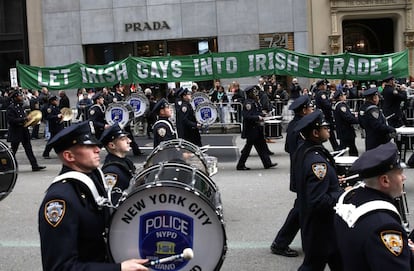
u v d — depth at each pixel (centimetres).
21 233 812
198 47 2953
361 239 292
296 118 757
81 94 2289
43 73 1723
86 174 348
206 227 355
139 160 1472
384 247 284
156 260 333
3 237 793
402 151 1219
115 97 1928
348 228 302
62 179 331
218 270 357
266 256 677
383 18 2900
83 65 1722
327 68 1661
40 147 1870
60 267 309
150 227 355
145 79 1728
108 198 352
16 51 3123
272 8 2852
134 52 3016
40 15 3039
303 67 1673
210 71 1717
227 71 1711
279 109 2088
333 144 1436
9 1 3136
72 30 3023
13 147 1358
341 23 2814
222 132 2048
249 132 1262
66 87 1730
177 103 1272
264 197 996
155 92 2653
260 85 2173
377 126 1005
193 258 355
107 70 1719
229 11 2888
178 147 659
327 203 465
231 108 2062
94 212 336
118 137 551
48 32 3039
